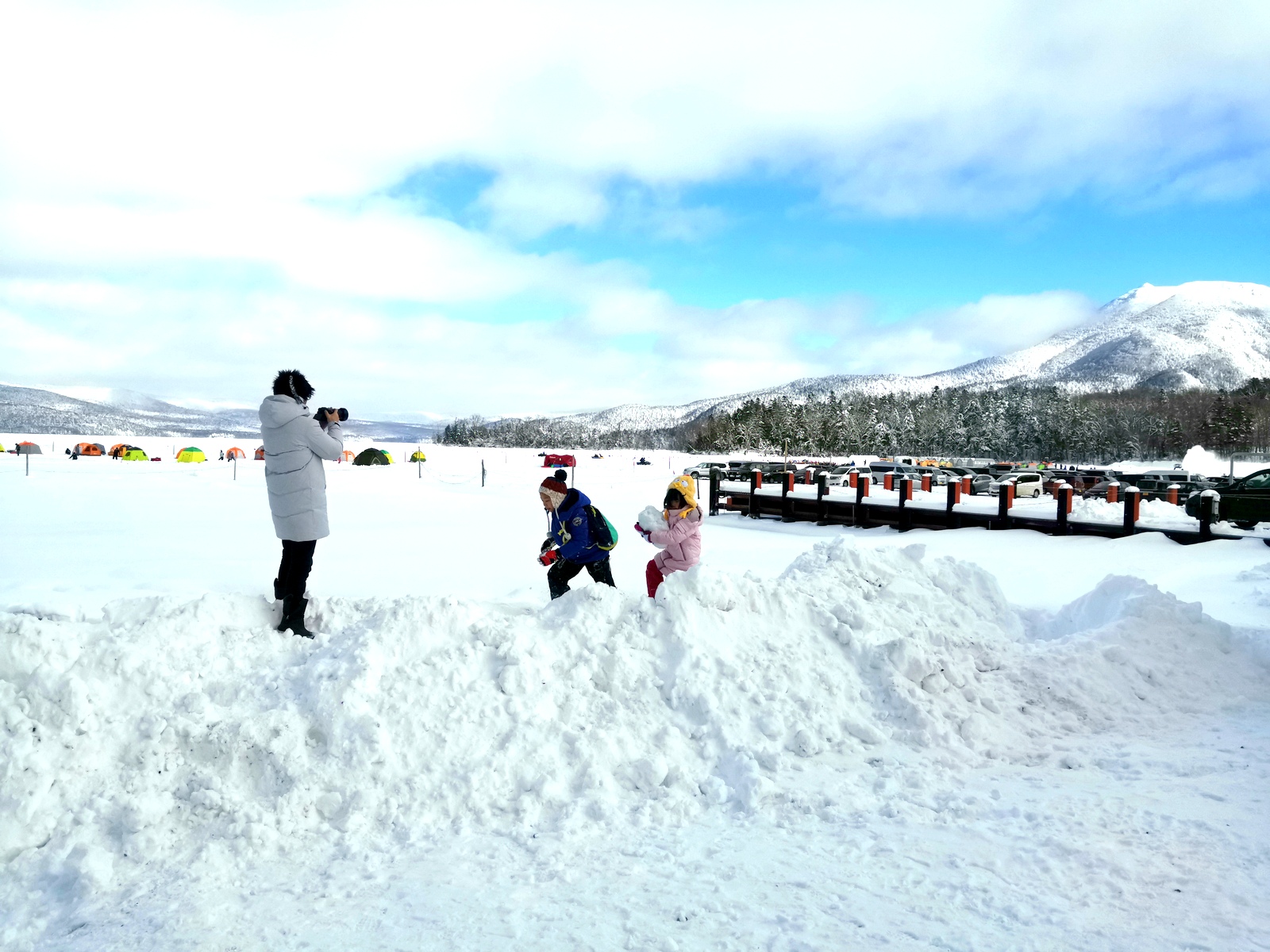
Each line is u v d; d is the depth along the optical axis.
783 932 2.57
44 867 3.08
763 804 3.57
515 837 3.28
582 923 2.62
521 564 11.11
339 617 5.24
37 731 3.52
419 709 3.90
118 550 12.09
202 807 3.32
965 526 16.78
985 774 3.97
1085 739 4.45
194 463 42.81
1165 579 9.88
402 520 18.16
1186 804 3.51
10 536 14.01
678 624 4.69
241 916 2.73
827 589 5.64
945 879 2.90
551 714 4.07
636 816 3.46
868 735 4.26
